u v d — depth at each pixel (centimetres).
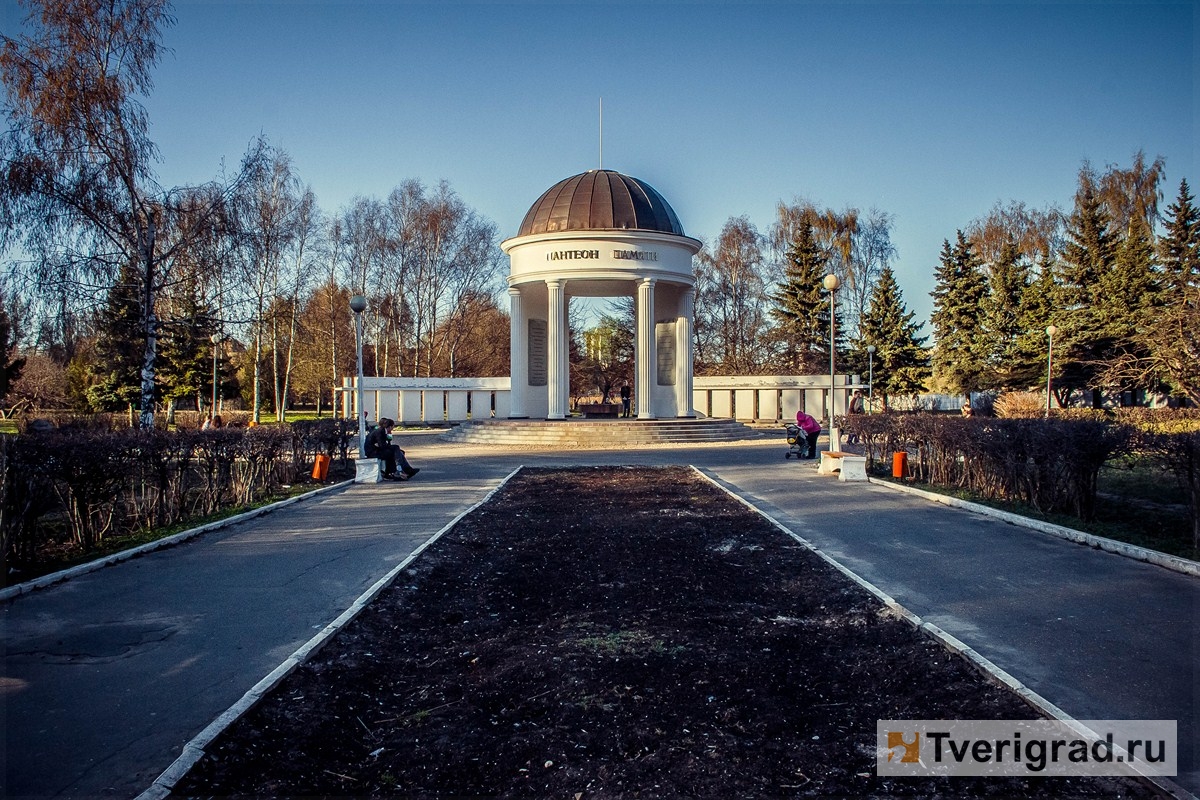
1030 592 739
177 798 381
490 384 4453
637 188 3098
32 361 3659
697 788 390
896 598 723
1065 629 624
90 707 486
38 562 873
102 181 1739
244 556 938
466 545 1015
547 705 493
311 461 1875
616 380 5584
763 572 848
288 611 702
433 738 453
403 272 4650
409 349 5275
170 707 487
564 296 3042
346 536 1072
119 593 761
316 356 4862
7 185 1600
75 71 1708
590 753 428
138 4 1830
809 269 4703
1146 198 3812
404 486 1652
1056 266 4312
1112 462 1334
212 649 597
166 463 1113
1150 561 857
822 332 4728
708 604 723
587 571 861
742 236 4950
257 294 3017
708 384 4303
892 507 1299
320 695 511
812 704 492
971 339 4772
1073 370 3859
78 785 391
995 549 941
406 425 4412
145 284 1881
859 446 2667
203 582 808
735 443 2856
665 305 3344
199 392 4172
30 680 532
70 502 932
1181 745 422
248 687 520
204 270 1983
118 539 1002
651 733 450
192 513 1212
